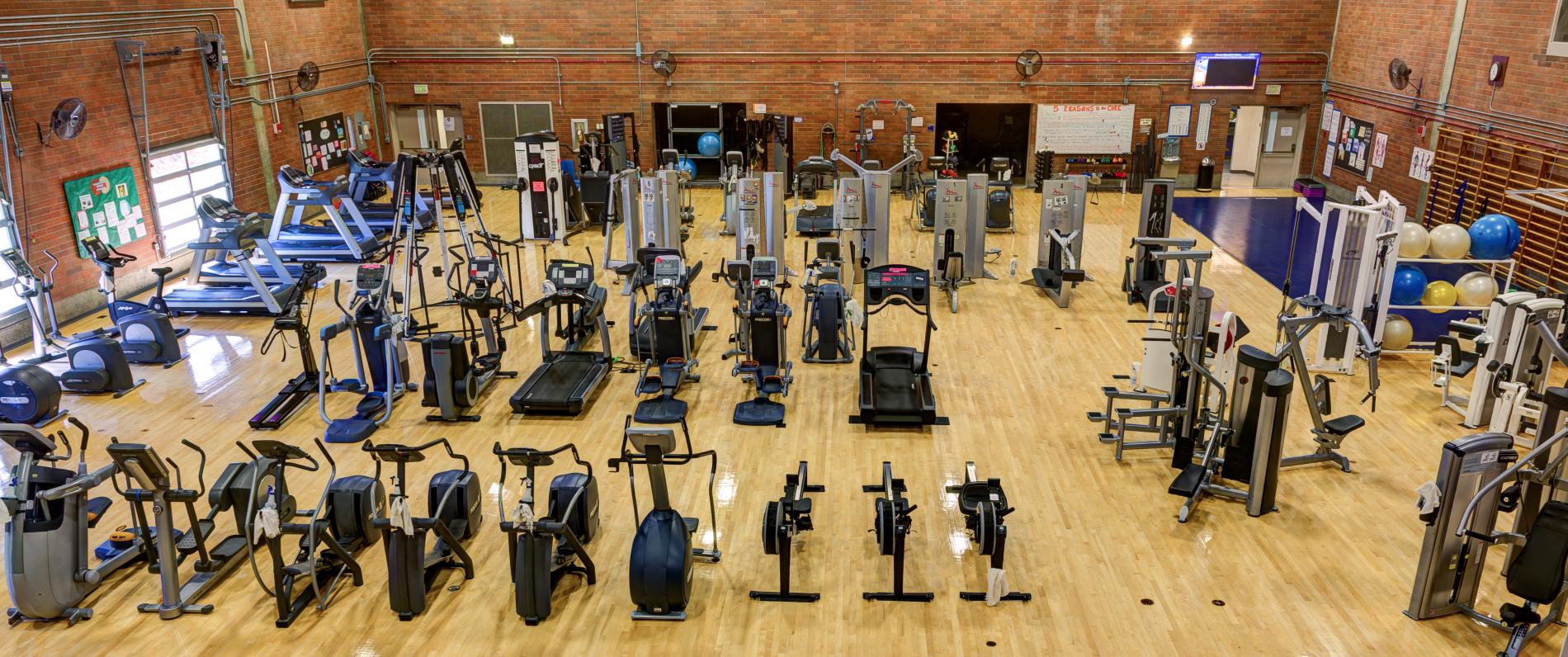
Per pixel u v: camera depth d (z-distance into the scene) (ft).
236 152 41.04
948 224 35.29
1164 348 23.71
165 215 36.78
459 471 19.33
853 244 35.47
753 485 21.07
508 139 54.70
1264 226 45.27
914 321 32.09
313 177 47.21
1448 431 23.65
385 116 54.39
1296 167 53.42
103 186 33.42
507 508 20.27
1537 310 22.04
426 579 17.80
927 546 18.75
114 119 33.94
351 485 18.54
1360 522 19.53
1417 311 33.01
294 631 16.48
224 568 17.98
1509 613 15.56
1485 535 15.53
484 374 26.48
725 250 40.93
